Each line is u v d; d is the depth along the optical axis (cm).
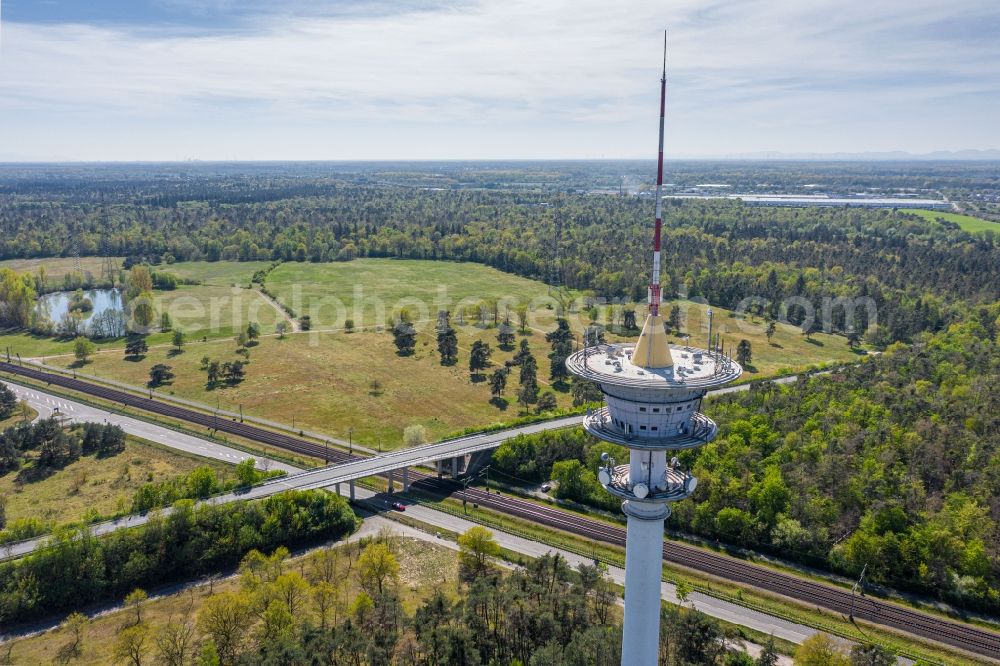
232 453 18112
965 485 14725
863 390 19488
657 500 8325
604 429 8681
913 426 16912
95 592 12262
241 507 14088
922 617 11862
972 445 15800
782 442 16825
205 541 13325
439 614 10600
